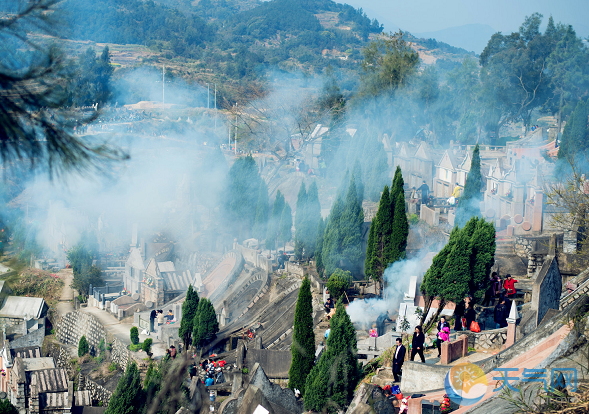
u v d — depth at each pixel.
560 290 37.62
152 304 78.75
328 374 32.84
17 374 60.22
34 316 83.31
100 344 73.81
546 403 14.49
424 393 27.62
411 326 40.25
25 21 5.14
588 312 18.34
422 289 38.38
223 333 55.62
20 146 5.12
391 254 52.34
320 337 46.84
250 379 30.36
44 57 5.19
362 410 26.11
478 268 38.28
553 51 128.50
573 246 49.47
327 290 54.31
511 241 56.06
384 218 52.50
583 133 69.19
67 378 61.78
